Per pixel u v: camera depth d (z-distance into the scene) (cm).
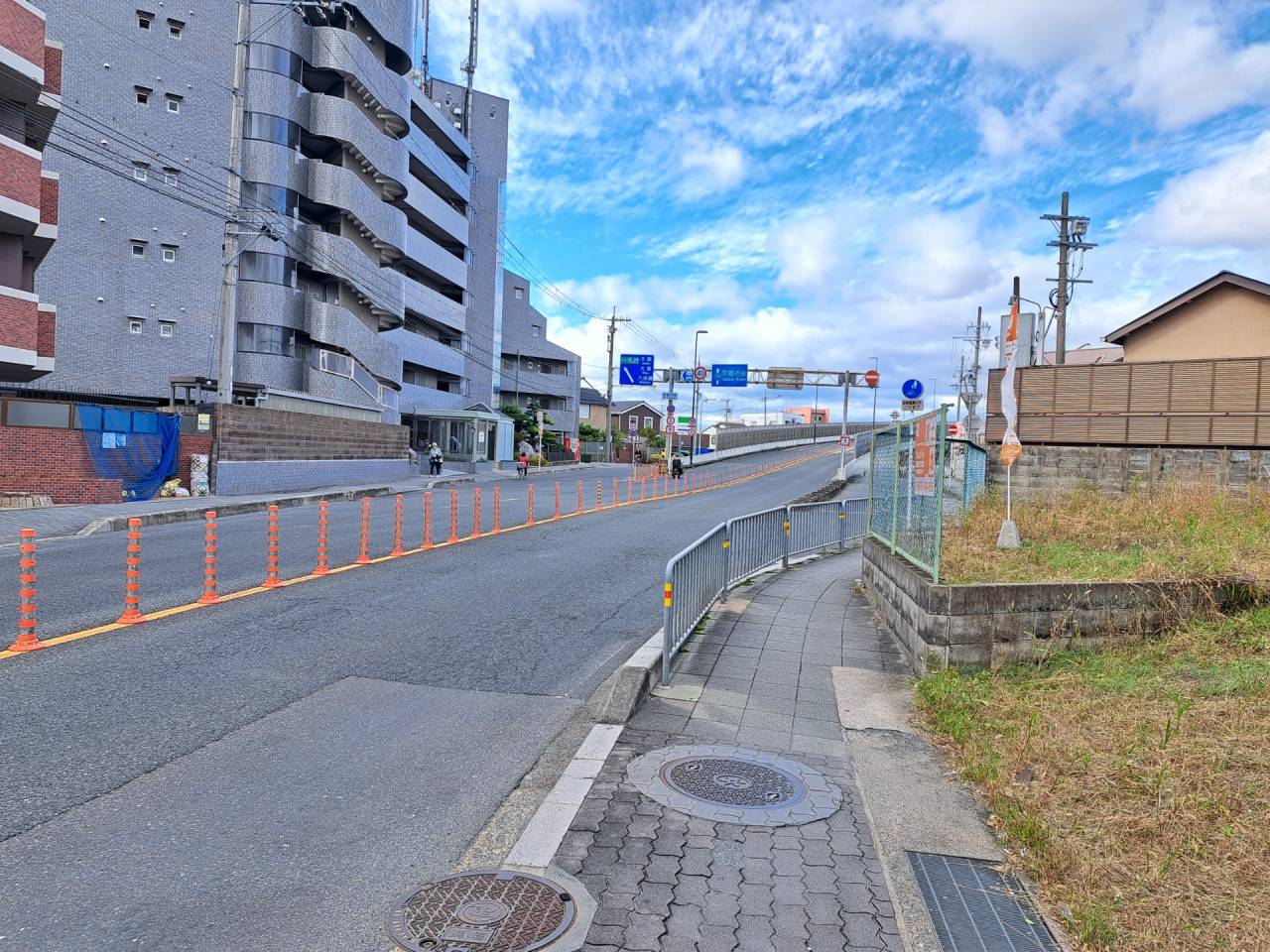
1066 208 3153
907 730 589
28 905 337
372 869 379
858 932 336
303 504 2345
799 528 1586
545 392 6994
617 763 513
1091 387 2459
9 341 1861
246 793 452
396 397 4206
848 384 4069
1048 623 695
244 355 3272
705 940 326
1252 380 2144
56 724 536
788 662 771
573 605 1009
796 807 457
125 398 3048
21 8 1834
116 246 3019
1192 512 1148
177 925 328
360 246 3975
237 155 2281
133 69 3050
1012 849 407
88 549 1286
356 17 3897
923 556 821
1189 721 517
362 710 597
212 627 810
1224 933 323
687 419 6844
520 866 383
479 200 6041
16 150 1847
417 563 1281
